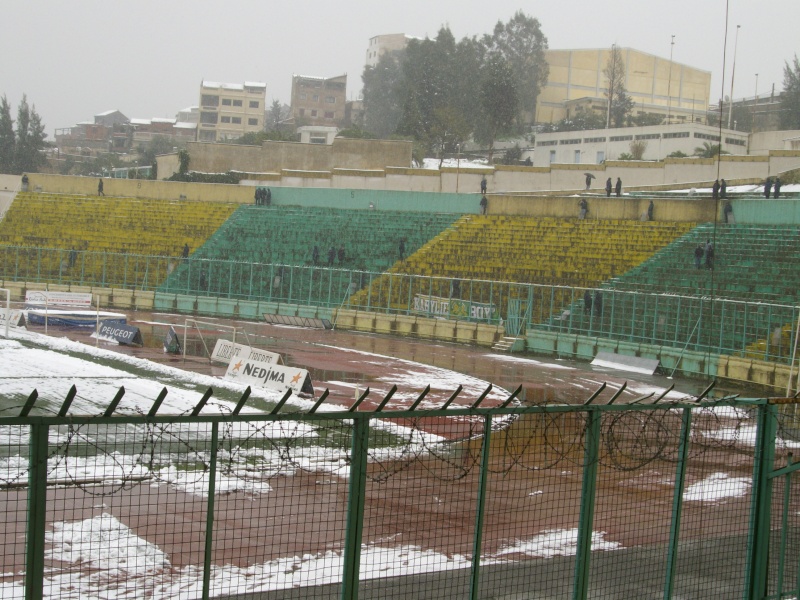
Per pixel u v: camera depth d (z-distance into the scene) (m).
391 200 65.44
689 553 11.68
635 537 11.73
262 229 64.44
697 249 45.72
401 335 51.28
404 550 11.12
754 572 8.99
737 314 39.62
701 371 37.84
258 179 75.12
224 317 57.25
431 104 106.69
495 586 9.94
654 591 9.97
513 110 92.44
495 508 13.45
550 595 9.74
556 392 31.45
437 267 55.28
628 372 39.44
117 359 32.47
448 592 9.62
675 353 39.09
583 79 119.94
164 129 155.25
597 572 10.30
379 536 11.63
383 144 76.31
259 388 27.67
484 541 11.86
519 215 58.81
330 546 11.04
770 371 34.53
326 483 14.01
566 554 11.45
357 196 66.69
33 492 5.91
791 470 9.00
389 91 140.62
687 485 15.52
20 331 39.41
